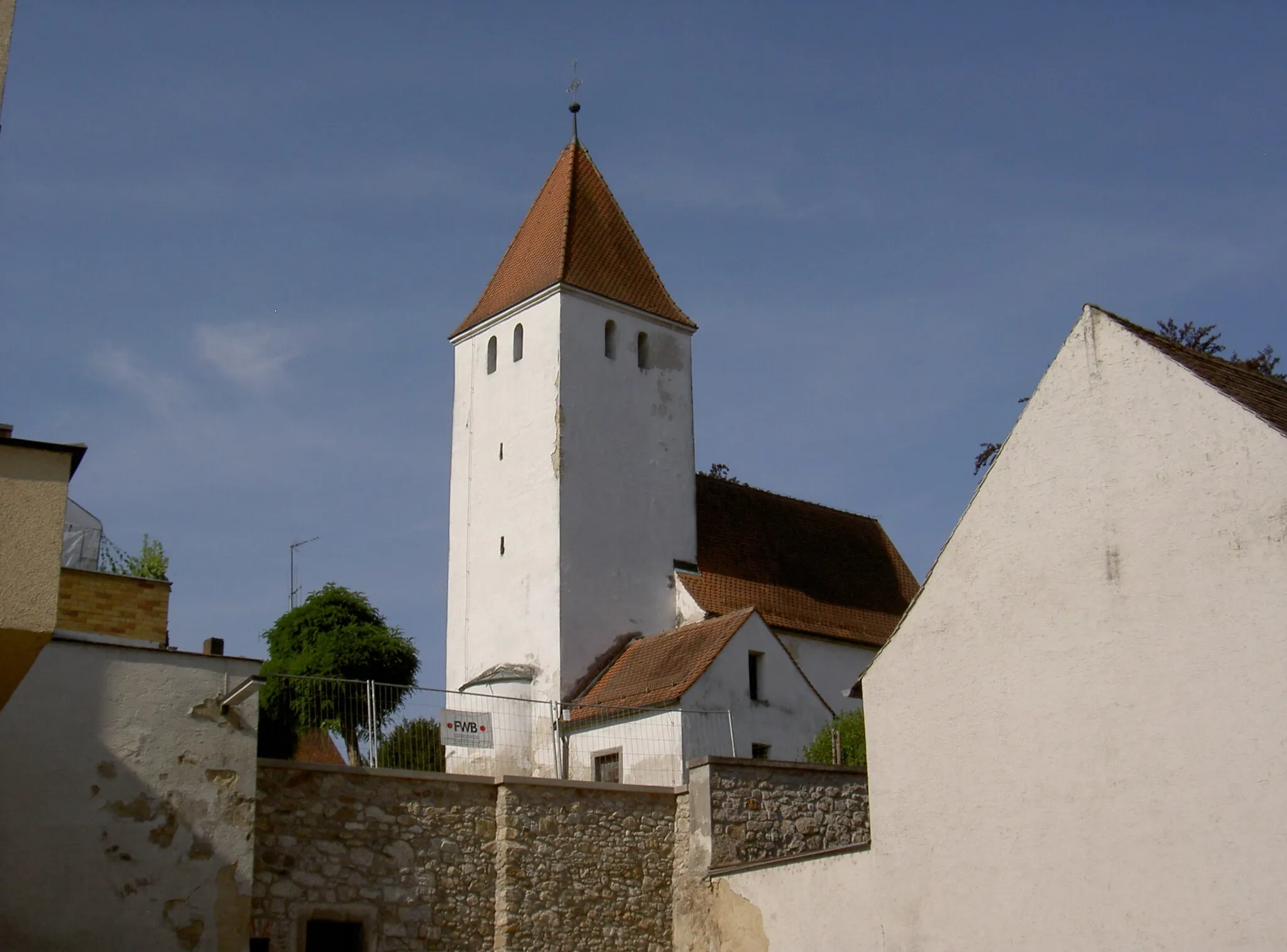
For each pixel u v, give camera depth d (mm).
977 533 21281
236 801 20344
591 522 44062
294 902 21516
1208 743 18031
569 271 46031
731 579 46531
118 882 19297
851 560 51750
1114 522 19641
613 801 24719
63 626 22344
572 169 49375
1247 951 17156
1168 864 18094
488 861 23500
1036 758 19812
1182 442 19109
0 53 14039
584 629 42844
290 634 52500
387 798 22875
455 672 45656
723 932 23562
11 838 18844
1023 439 20969
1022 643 20344
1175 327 46906
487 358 47812
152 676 20297
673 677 37844
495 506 45781
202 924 19625
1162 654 18734
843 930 21594
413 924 22484
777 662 38812
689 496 47094
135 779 19766
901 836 21156
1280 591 17703
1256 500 18172
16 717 19297
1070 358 20641
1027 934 19344
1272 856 17156
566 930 23562
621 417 46000
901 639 21938
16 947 18500
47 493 14062
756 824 24734
